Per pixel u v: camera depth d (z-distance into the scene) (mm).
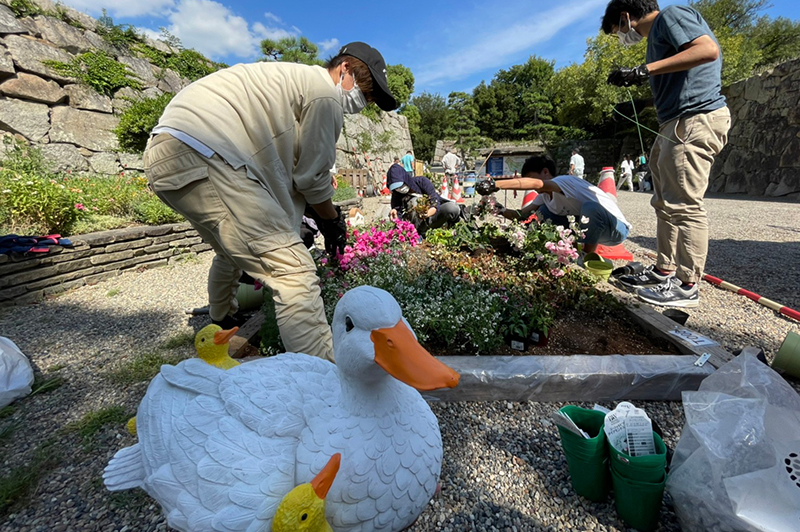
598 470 1496
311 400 1162
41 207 4328
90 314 3479
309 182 1943
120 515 1550
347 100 2014
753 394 1388
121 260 4672
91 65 7395
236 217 1698
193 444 1064
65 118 7020
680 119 2926
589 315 2996
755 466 1226
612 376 2064
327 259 3098
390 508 1065
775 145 11969
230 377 1229
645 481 1367
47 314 3480
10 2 6492
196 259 5441
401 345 992
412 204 5094
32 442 1945
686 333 2504
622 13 3102
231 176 1663
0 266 3578
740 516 1185
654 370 2070
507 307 2584
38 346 2891
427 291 2910
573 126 24094
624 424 1532
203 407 1146
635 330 2779
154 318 3383
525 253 3529
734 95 13812
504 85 36062
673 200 3156
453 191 7621
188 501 998
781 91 11727
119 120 7738
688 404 1461
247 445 1044
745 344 2682
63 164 6883
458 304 2508
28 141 6516
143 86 8297
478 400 2135
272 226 1736
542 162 4211
